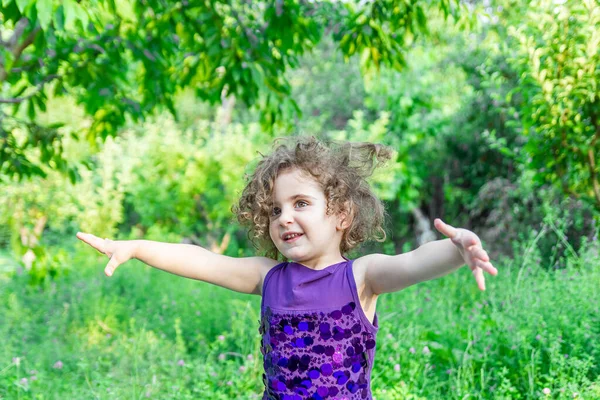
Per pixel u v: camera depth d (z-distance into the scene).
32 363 4.97
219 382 4.31
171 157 13.33
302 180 2.16
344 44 5.55
